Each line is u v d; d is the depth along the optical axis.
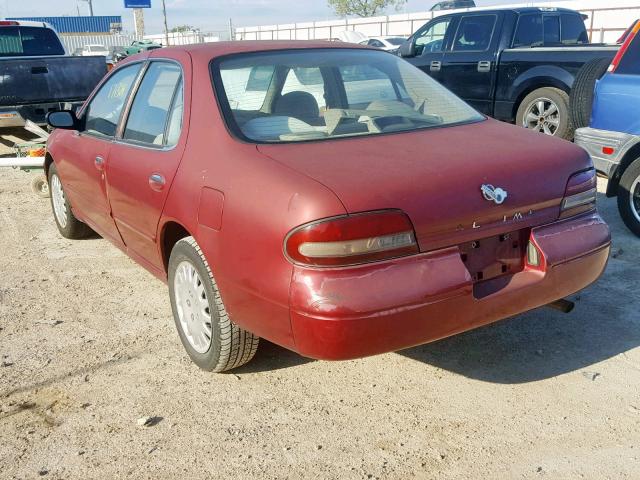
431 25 10.70
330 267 2.62
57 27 70.25
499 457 2.81
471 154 3.06
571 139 8.91
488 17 9.77
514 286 2.99
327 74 3.76
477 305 2.86
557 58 8.76
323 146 3.14
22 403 3.30
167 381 3.48
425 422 3.07
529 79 9.09
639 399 3.20
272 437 2.99
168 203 3.48
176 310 3.68
